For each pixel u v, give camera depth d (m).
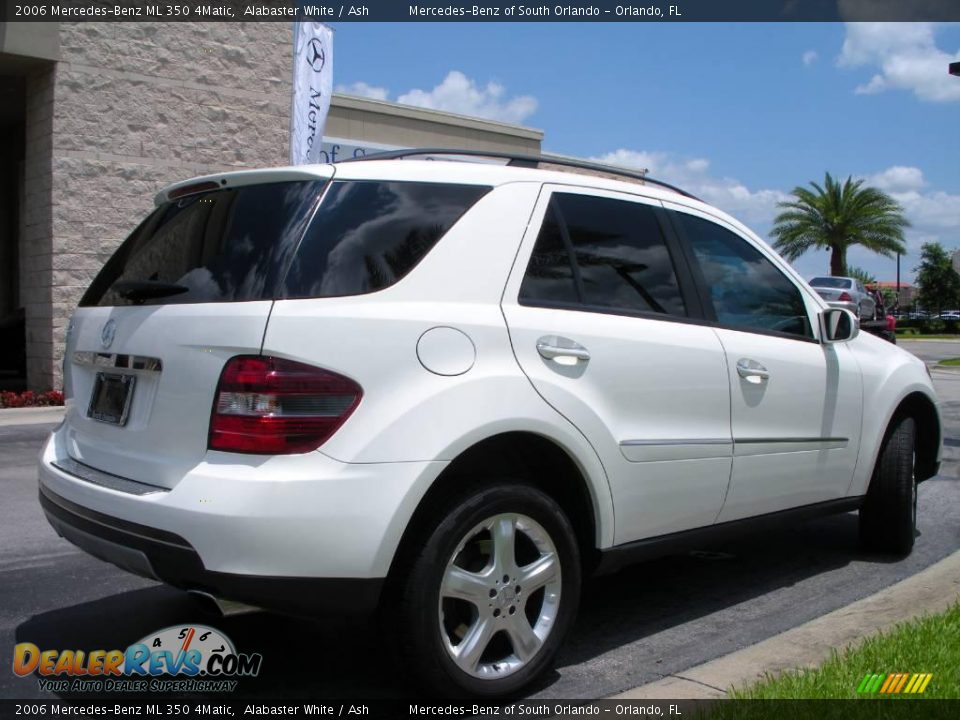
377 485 2.97
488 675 3.28
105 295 3.83
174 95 13.44
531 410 3.35
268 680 3.62
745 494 4.27
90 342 3.71
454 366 3.22
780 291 4.75
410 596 3.07
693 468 3.97
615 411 3.67
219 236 3.40
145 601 4.53
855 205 45.03
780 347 4.50
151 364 3.24
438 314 3.25
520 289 3.53
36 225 12.82
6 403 11.55
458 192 3.54
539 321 3.51
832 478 4.82
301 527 2.88
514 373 3.36
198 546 2.90
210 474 2.95
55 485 3.58
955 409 12.87
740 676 3.54
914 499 5.52
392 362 3.10
